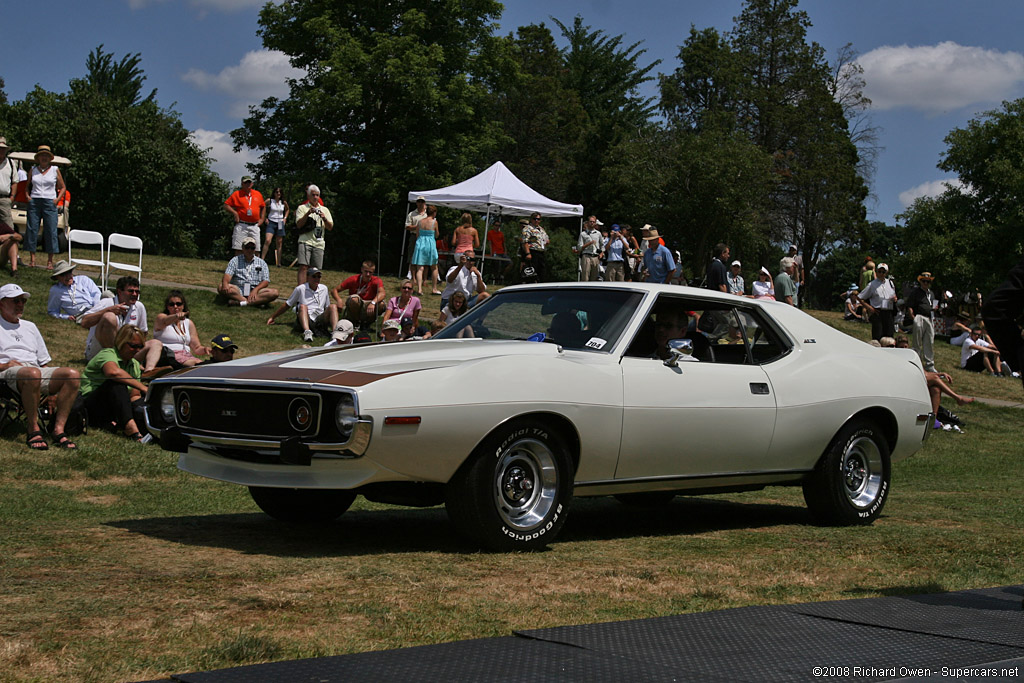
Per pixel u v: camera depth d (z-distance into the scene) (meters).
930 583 4.28
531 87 54.91
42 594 3.56
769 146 55.84
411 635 3.22
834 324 23.59
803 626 3.34
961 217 40.88
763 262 55.25
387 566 4.34
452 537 5.28
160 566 4.16
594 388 5.08
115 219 44.75
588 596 3.90
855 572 4.55
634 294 5.67
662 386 5.38
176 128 54.25
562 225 57.62
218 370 4.97
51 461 7.56
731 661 2.87
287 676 2.64
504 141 45.88
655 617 3.46
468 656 2.89
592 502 7.37
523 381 4.82
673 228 48.34
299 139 43.72
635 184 48.78
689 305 5.86
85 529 5.12
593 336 5.46
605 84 64.06
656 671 2.74
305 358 4.98
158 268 18.78
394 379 4.48
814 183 53.41
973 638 3.19
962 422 15.15
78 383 8.11
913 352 6.98
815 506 6.28
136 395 8.73
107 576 3.91
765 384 5.91
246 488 7.12
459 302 11.48
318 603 3.60
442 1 42.62
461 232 19.41
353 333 13.09
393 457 4.45
